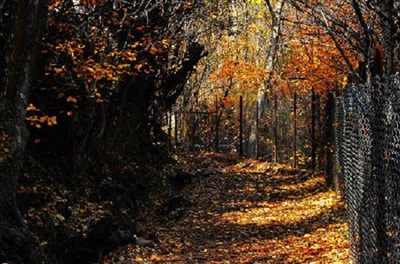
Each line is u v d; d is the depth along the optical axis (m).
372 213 5.75
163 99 22.75
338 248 10.19
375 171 5.47
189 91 35.94
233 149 39.84
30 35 8.04
